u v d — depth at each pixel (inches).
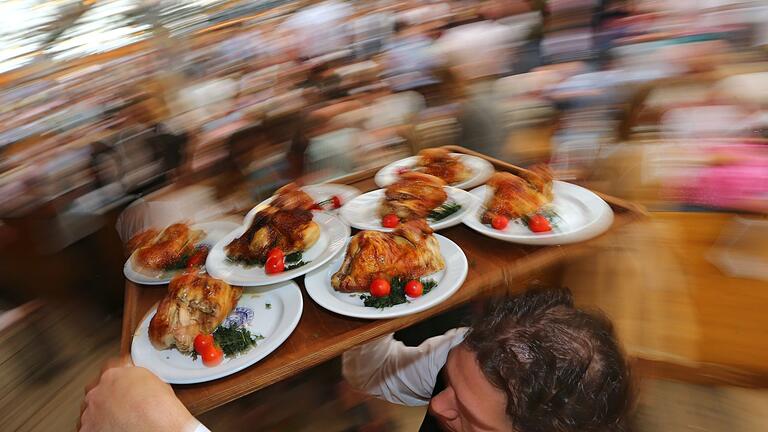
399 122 99.8
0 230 79.0
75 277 80.5
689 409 47.1
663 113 80.5
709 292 49.8
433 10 144.9
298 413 63.4
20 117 111.2
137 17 163.6
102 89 121.0
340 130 94.9
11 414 67.4
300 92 114.2
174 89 119.1
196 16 169.5
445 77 106.3
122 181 83.8
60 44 148.1
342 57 130.6
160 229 68.1
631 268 51.4
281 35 147.9
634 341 47.2
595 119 86.3
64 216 80.4
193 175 84.1
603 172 73.6
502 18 125.6
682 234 55.7
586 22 115.7
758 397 47.8
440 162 72.1
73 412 68.7
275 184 83.4
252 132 92.0
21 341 76.9
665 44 101.2
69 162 88.1
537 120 94.1
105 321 79.5
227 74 128.6
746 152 62.9
